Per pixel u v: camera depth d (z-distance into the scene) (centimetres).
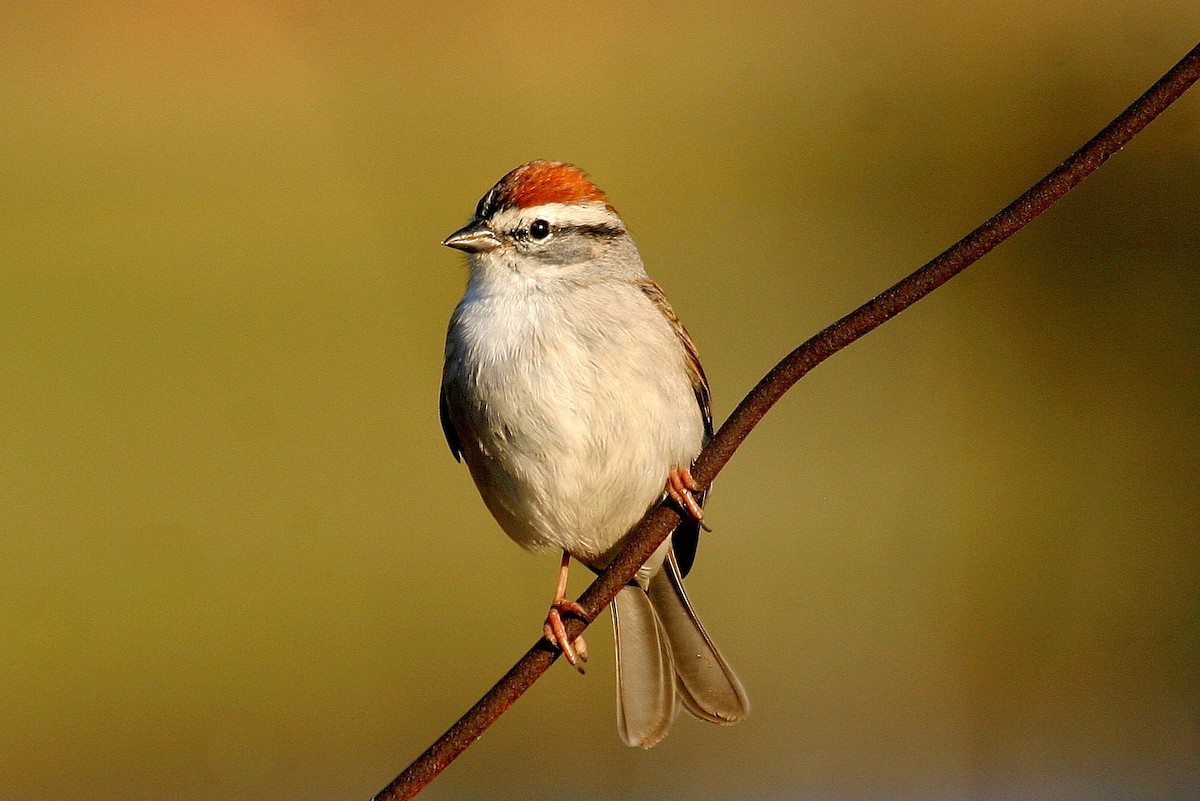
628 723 362
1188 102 531
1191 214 463
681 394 362
